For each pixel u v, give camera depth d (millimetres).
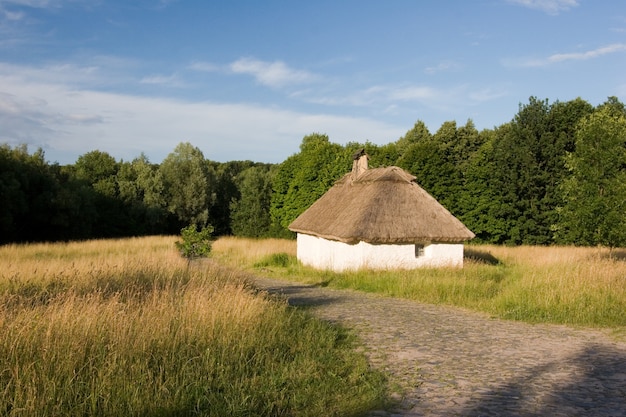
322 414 6031
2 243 40500
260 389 6703
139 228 56375
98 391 6008
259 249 37312
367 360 8766
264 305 11352
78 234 48062
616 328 11703
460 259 24031
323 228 26828
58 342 7105
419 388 7148
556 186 43562
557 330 11500
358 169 30797
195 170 61562
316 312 13664
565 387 7176
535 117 45469
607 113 24719
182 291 11477
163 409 5742
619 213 23500
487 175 46062
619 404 6422
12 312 8352
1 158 41625
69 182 49188
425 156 45656
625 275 14758
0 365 6422
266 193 62156
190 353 7711
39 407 5539
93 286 11867
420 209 24172
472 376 7773
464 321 12562
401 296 17125
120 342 7434
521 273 18734
